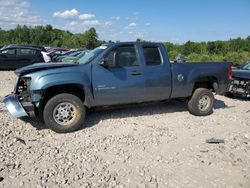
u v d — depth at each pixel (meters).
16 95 6.05
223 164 4.61
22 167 4.39
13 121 6.47
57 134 5.86
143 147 5.24
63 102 5.89
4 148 5.04
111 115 7.29
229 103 9.50
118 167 4.46
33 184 3.93
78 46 73.06
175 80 7.07
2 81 13.18
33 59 18.67
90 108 6.46
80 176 4.16
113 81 6.36
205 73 7.44
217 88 7.77
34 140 5.49
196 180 4.11
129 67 6.54
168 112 7.76
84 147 5.19
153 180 4.10
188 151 5.11
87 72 6.12
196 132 6.16
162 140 5.62
